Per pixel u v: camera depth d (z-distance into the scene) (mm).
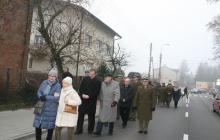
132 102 14211
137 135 12305
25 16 19516
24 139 10055
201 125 17047
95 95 11516
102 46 40438
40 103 8602
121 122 15695
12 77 17906
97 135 11586
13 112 15094
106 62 32688
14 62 18938
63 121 8766
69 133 9000
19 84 18453
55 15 21969
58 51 22188
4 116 13758
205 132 14438
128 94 14031
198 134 13680
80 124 11594
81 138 10844
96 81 11531
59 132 9023
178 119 19234
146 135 12461
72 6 22328
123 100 13945
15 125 11742
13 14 18312
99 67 28797
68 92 8805
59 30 22688
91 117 11688
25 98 18266
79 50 24844
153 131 13656
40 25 22484
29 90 18922
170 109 26750
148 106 12781
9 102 16891
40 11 21500
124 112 14125
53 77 8695
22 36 19438
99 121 11641
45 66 30844
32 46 25078
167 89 28328
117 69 32812
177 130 14445
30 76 19484
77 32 23594
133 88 14297
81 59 26031
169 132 13648
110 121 11648
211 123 18391
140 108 12828
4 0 16969
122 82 15727
